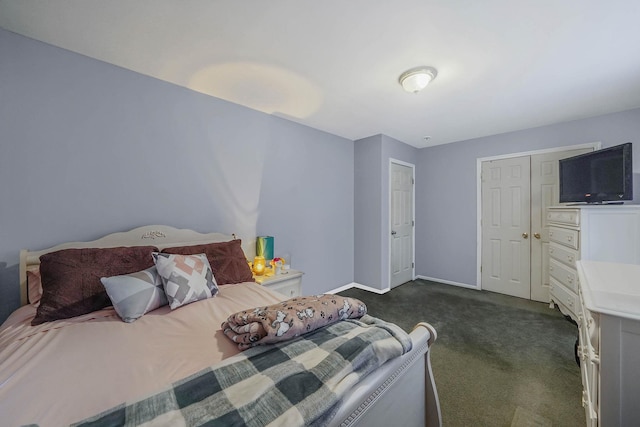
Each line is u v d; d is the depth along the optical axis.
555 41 1.59
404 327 2.53
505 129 3.32
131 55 1.74
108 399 0.75
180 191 2.17
